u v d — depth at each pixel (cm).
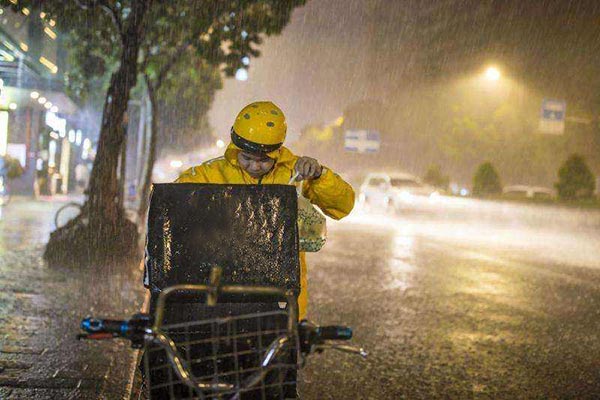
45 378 506
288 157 365
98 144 1039
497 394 555
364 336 718
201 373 282
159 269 295
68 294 802
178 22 1288
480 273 1214
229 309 297
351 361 627
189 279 296
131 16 1047
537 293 1024
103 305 755
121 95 1042
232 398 247
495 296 986
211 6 1223
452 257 1441
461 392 555
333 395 536
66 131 3170
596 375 614
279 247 304
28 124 2519
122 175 1459
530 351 687
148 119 2678
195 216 303
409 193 2522
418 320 805
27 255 1073
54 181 2848
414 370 609
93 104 3141
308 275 1116
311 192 362
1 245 1175
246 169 357
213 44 1282
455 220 2461
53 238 1010
